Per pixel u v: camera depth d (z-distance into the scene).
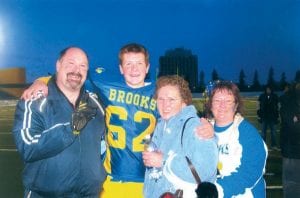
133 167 3.75
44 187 3.10
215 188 2.65
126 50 3.73
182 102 2.92
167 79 2.96
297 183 4.42
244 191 2.89
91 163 3.17
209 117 3.16
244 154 2.92
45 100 3.10
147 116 3.77
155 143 2.99
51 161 3.06
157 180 2.87
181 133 2.80
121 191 3.76
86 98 3.29
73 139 2.99
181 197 2.70
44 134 2.96
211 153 2.71
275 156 9.03
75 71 3.12
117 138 3.75
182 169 2.76
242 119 3.02
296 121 4.31
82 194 3.18
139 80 3.74
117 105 3.78
